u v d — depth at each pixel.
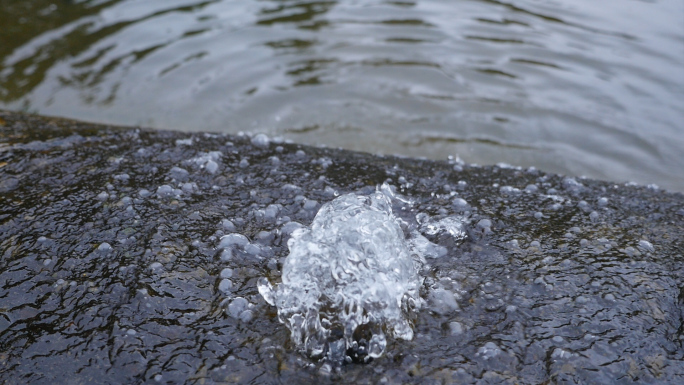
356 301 1.35
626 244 1.72
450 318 1.41
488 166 2.40
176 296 1.44
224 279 1.49
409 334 1.35
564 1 4.67
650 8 4.49
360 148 3.09
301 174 2.11
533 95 3.45
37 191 1.86
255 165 2.16
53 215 1.73
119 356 1.27
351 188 2.03
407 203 1.95
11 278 1.48
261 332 1.35
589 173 2.87
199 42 4.04
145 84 3.59
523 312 1.43
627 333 1.37
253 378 1.24
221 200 1.88
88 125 2.52
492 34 4.12
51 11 4.55
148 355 1.28
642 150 2.98
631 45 3.90
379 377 1.25
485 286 1.51
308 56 3.87
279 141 2.45
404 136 3.18
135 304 1.41
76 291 1.44
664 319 1.42
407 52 3.91
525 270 1.58
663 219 1.91
